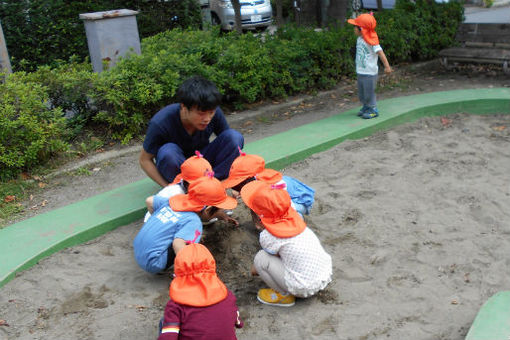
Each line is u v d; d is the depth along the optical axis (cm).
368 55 689
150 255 360
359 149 637
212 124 460
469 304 353
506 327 282
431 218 469
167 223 360
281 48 859
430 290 370
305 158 611
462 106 771
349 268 400
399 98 812
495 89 834
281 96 869
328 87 917
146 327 340
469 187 525
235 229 453
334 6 1179
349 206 494
